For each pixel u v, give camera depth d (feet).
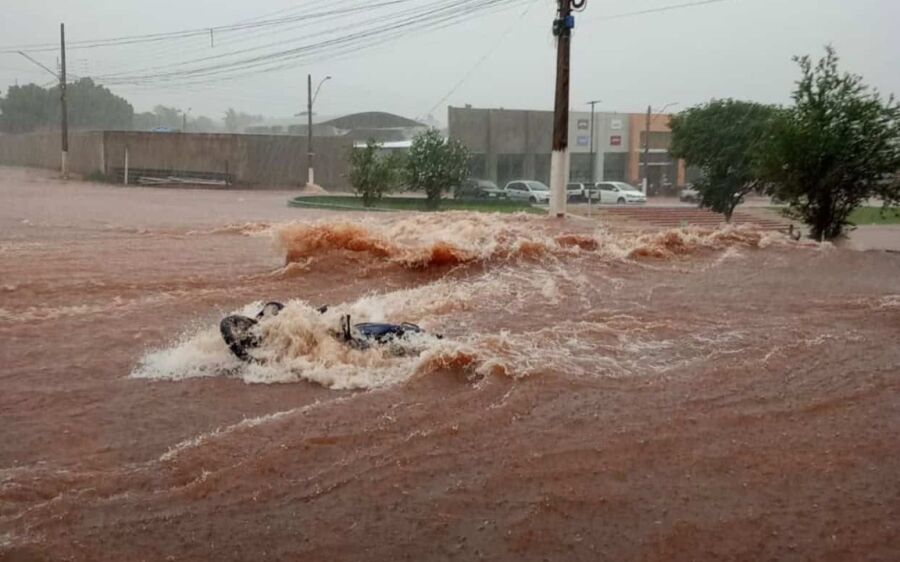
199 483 16.37
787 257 47.88
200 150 164.76
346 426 19.30
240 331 24.50
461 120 150.51
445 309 32.42
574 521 15.10
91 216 72.38
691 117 87.20
